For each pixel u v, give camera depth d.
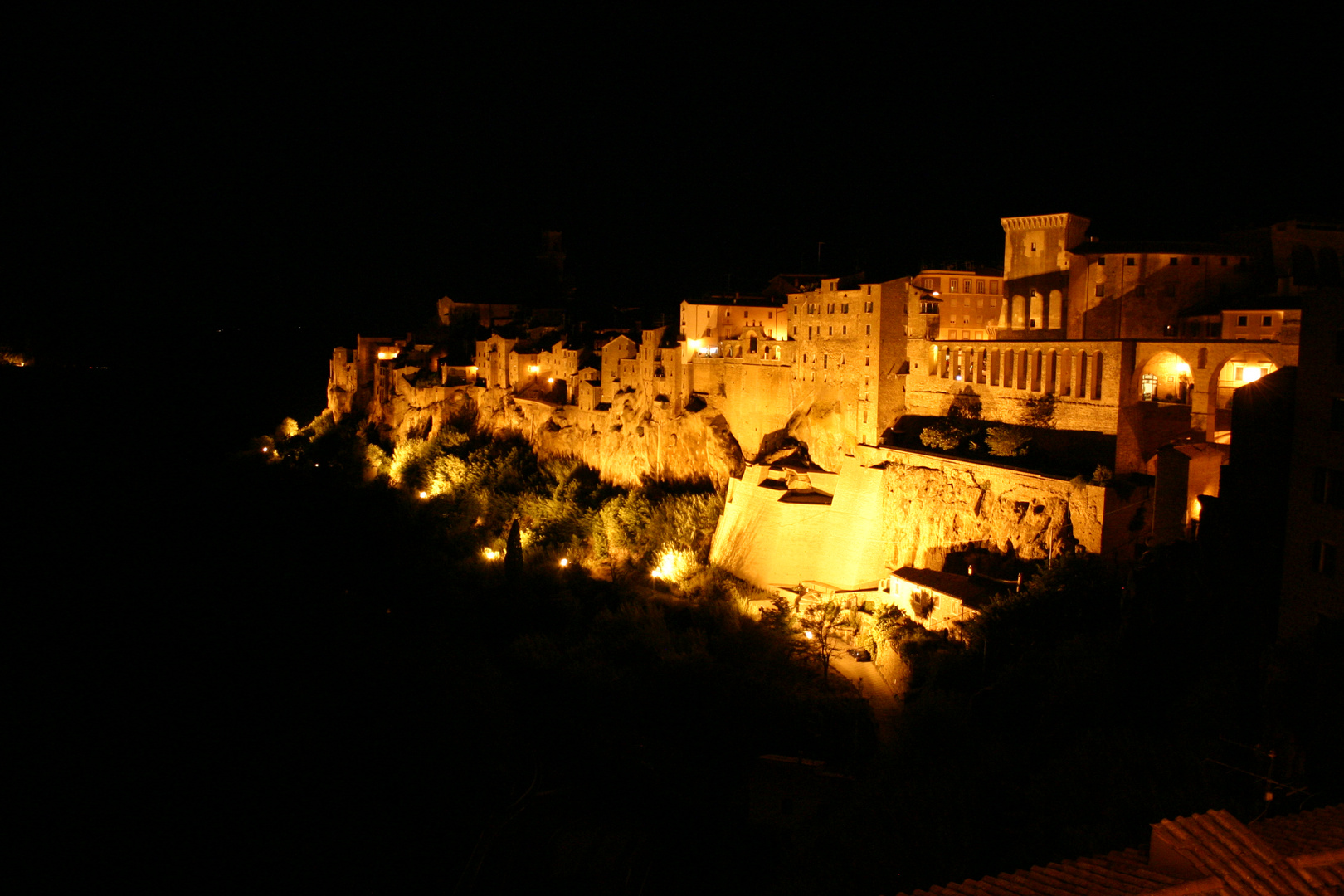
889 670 65.44
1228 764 33.16
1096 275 77.81
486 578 89.50
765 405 92.81
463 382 138.88
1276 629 39.62
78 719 57.06
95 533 82.00
